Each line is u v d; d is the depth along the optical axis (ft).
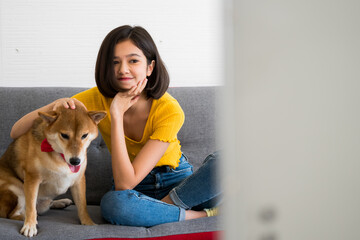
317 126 0.49
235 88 0.50
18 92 6.77
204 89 7.22
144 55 5.34
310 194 0.50
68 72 8.41
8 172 5.66
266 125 0.50
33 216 4.96
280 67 0.49
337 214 0.49
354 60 0.48
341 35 0.48
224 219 0.56
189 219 5.12
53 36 8.36
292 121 0.49
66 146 4.99
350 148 0.49
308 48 0.48
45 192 5.61
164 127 5.39
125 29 5.33
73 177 5.33
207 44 8.58
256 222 0.51
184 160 6.20
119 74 5.29
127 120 5.74
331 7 0.48
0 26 8.27
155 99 5.62
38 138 5.30
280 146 0.50
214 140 6.98
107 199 5.07
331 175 0.49
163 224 4.94
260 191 0.51
